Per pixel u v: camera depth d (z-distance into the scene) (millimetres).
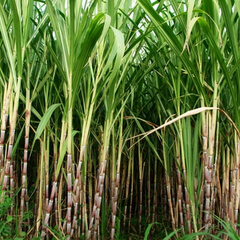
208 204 1321
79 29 1136
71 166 1323
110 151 1731
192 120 1565
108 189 1850
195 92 1474
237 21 1261
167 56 1489
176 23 1461
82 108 1523
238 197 1315
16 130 1697
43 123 1152
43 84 1413
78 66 1138
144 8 1080
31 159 2064
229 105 1454
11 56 1182
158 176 2311
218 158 1521
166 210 2145
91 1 1220
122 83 1417
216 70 1256
